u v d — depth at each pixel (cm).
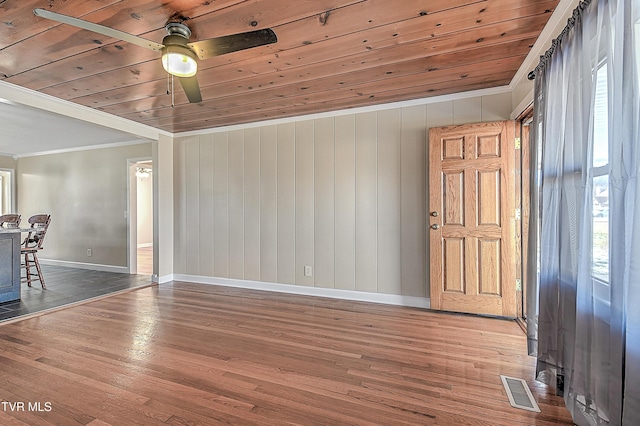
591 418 142
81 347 249
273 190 426
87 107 364
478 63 266
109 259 567
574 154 157
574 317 163
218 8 186
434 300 336
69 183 603
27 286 450
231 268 452
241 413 170
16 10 184
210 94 329
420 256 356
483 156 316
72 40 219
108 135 501
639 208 109
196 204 475
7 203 670
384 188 371
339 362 226
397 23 206
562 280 171
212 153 464
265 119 421
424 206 354
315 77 291
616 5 124
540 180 217
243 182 444
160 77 282
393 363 225
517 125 307
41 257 633
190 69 209
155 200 470
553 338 189
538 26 210
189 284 462
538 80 215
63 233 611
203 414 169
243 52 242
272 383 199
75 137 516
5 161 652
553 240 187
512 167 308
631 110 113
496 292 314
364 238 379
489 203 315
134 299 386
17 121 422
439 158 333
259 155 434
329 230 396
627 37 114
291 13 193
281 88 316
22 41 220
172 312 336
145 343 257
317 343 258
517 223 313
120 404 177
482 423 163
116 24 201
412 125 358
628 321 112
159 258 468
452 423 163
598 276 139
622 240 118
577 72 154
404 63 264
